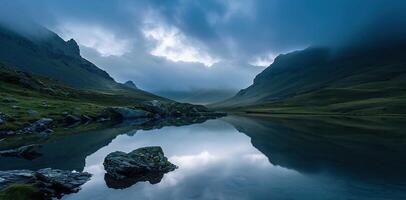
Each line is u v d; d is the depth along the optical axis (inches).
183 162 1801.2
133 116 5831.7
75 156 1942.7
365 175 1438.2
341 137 2817.4
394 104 7258.9
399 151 2050.9
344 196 1135.6
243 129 3818.9
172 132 3435.0
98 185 1315.2
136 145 2428.6
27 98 5546.3
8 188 1066.1
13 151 1969.7
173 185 1306.6
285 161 1793.8
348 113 7081.7
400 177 1391.5
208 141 2684.5
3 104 4328.3
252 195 1157.1
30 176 1273.4
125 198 1141.7
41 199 1108.5
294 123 4709.6
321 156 1931.6
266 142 2588.6
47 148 2249.0
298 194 1164.5
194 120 5738.2
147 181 1376.7
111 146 2359.7
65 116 4352.9
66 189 1237.7
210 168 1631.4
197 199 1116.5
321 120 5285.4
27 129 3184.1
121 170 1453.0
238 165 1701.5
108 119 5246.1
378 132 3174.2
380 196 1130.7
